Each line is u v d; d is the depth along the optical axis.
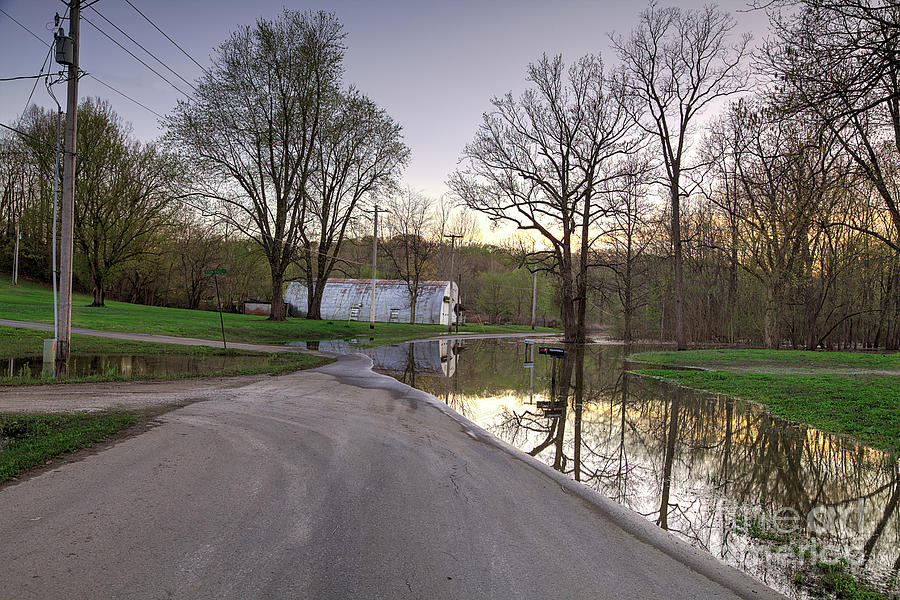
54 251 14.55
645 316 58.00
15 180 52.94
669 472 7.59
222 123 31.81
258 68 32.25
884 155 24.50
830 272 37.28
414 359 24.84
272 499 5.11
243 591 3.38
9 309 29.19
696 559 4.56
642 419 11.66
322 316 63.66
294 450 6.99
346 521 4.68
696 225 44.00
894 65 8.34
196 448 6.80
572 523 5.18
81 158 36.03
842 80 8.80
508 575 3.88
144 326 26.59
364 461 6.69
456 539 4.47
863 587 4.16
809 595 4.00
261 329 31.55
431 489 5.78
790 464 8.09
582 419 11.58
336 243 43.69
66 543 3.95
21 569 3.53
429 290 63.25
